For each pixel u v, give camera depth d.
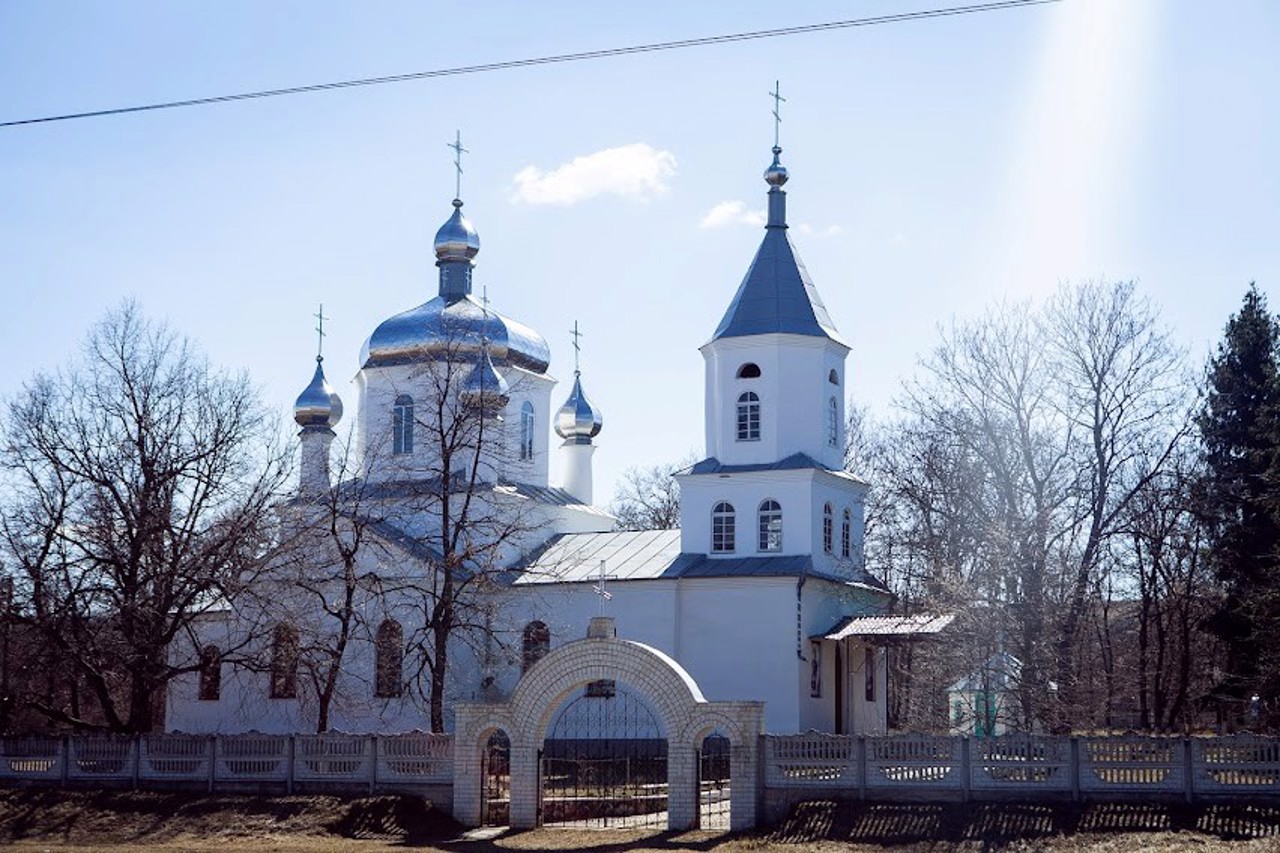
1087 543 55.47
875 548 78.81
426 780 43.16
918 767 38.12
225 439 55.16
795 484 60.34
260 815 42.91
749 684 58.47
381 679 62.41
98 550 52.94
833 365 63.09
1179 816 35.34
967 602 53.41
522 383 69.25
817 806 38.56
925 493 71.12
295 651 53.75
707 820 42.19
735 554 61.00
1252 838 33.91
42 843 41.47
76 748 47.34
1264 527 63.81
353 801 42.91
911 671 66.31
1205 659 76.06
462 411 58.28
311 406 68.94
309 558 57.88
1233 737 35.75
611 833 40.00
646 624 60.41
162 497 53.81
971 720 53.25
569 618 61.75
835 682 61.53
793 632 58.16
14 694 55.25
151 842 41.62
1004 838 35.72
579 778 52.38
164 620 52.81
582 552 64.94
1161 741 36.25
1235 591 63.81
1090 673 58.94
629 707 59.12
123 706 69.62
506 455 67.69
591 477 73.88
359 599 61.66
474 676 62.16
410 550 61.81
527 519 66.00
